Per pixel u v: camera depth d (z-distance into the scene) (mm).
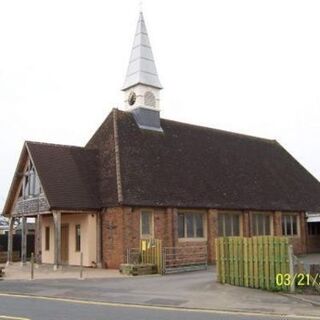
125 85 34844
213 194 32438
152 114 34281
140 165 30406
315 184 42906
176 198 30047
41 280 21484
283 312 12773
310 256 35375
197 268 26844
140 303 14508
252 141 41875
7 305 14016
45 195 27422
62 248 31125
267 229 35531
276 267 16797
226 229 32750
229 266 18500
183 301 14805
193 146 35562
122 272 24453
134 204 27781
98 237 28828
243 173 36750
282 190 38188
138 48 34938
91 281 20953
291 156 44625
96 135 33062
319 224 40250
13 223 33750
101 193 29328
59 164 29406
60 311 12781
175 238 29297
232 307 13648
